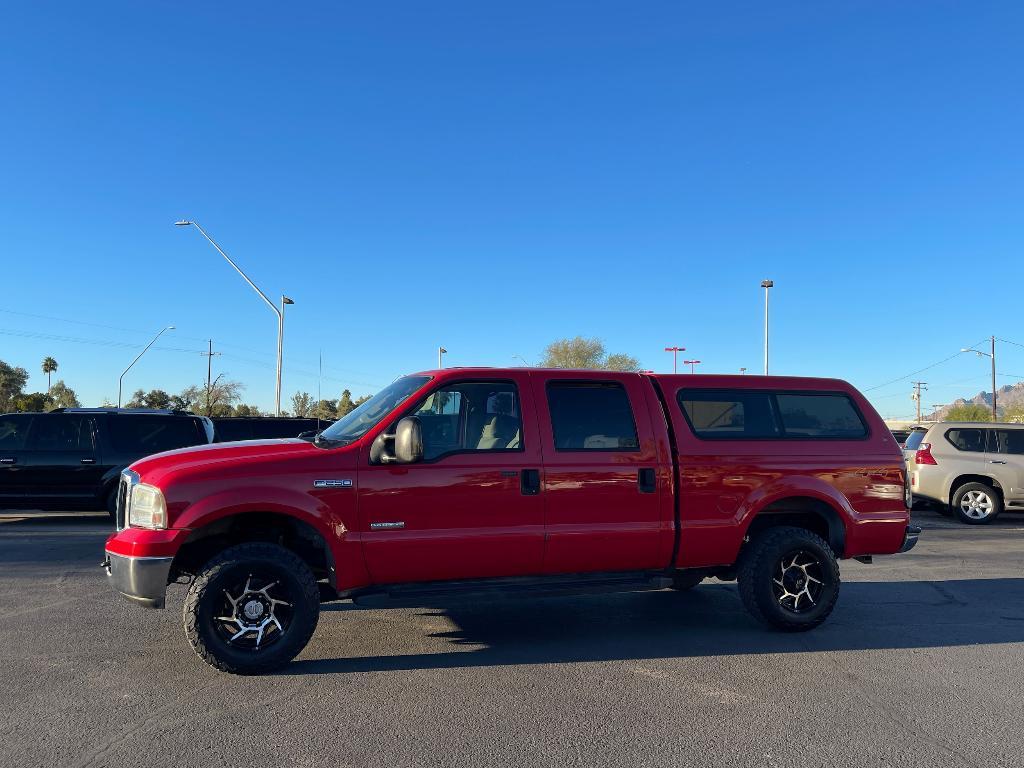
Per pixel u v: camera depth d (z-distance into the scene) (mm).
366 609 6836
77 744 3852
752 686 4816
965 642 5875
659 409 5848
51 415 11742
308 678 4883
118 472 11656
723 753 3828
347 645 5648
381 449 5102
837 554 6305
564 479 5469
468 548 5246
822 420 6301
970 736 4074
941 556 10023
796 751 3861
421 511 5172
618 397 5801
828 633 6102
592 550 5527
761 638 5918
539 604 7023
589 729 4105
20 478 11477
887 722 4250
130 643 5574
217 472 4887
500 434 5527
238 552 4895
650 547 5664
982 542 11422
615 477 5590
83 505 11641
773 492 5938
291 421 17406
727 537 5828
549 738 3982
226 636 4875
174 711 4293
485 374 5570
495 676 4965
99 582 7641
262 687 4699
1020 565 9320
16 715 4219
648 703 4500
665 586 5789
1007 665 5309
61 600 6891
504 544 5316
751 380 6195
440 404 5500
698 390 6016
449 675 4977
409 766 3645
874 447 6301
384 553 5102
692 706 4461
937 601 7285
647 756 3783
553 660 5316
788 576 6070
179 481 4820
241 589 4898
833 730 4133
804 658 5426
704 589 7727
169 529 4754
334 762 3678
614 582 5656
